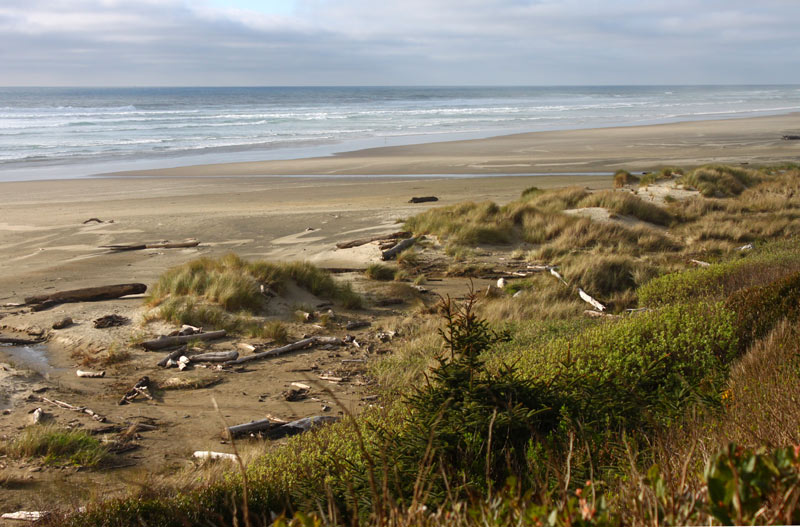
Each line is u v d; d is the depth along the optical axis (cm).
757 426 401
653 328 906
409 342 1221
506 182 3925
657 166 4559
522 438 488
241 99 19125
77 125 8381
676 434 453
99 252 2181
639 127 8306
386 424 663
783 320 844
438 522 247
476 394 512
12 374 1052
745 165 4484
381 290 1703
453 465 446
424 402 525
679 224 2406
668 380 698
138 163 5016
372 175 4369
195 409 916
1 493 631
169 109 12731
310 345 1248
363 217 2739
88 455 727
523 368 790
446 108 13600
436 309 1465
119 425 848
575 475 383
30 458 729
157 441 795
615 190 2817
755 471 175
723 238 2175
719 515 174
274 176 4334
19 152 5616
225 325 1345
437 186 3784
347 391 980
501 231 2256
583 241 2119
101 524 488
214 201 3306
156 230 2544
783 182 3155
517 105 15400
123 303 1523
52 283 1773
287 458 633
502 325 1247
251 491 510
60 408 912
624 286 1606
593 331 973
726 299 1028
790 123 8669
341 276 1877
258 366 1126
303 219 2725
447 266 1953
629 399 586
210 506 484
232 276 1512
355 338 1295
